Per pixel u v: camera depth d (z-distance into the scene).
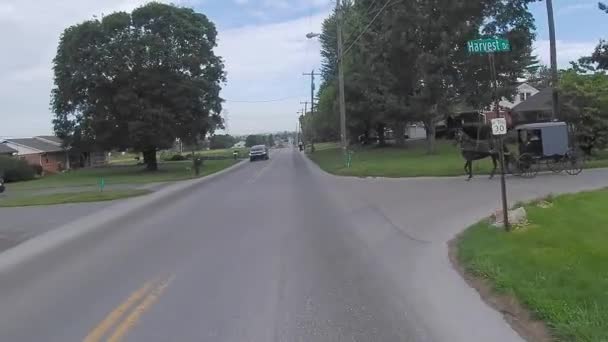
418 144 59.34
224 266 9.19
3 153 68.19
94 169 64.06
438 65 36.34
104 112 48.50
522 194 16.34
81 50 47.16
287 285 7.82
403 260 9.14
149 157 51.31
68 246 12.06
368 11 41.66
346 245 10.60
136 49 46.56
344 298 7.10
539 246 8.80
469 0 35.59
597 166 23.94
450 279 7.80
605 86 27.38
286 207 16.97
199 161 43.72
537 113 53.53
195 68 49.38
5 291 8.26
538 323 5.77
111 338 5.89
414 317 6.28
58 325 6.44
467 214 13.35
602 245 8.62
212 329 6.06
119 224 15.20
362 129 60.59
